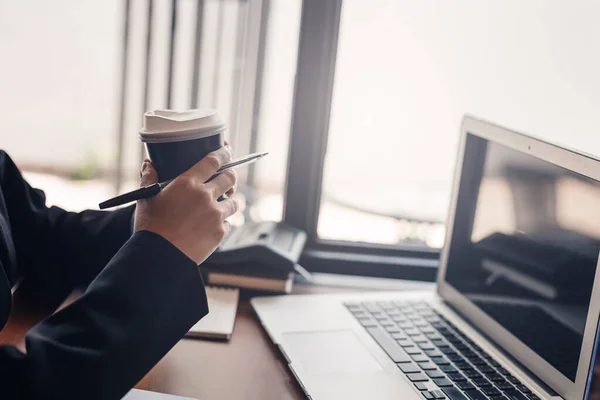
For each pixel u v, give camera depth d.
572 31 1.22
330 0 1.20
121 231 0.92
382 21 1.40
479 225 1.02
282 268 1.09
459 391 0.81
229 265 1.09
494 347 0.95
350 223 1.81
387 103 1.69
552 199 0.86
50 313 0.93
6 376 0.56
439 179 2.03
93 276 0.93
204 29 1.96
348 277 1.27
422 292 1.15
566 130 1.24
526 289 0.91
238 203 0.69
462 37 1.42
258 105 1.87
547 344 0.85
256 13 1.85
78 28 3.83
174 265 0.62
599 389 1.04
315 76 1.23
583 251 0.80
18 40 3.81
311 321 0.99
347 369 0.85
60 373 0.57
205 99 2.04
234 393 0.79
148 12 2.07
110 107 3.93
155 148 0.66
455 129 1.54
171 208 0.63
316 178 1.28
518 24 1.28
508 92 1.31
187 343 0.91
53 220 0.94
